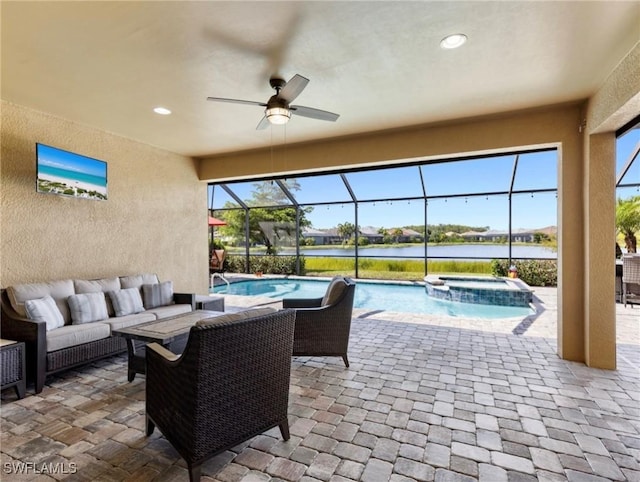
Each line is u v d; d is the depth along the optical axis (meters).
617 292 6.28
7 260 3.39
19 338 2.90
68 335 3.05
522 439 2.14
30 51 2.43
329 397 2.73
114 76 2.84
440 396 2.74
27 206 3.55
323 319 3.31
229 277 10.45
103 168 4.07
